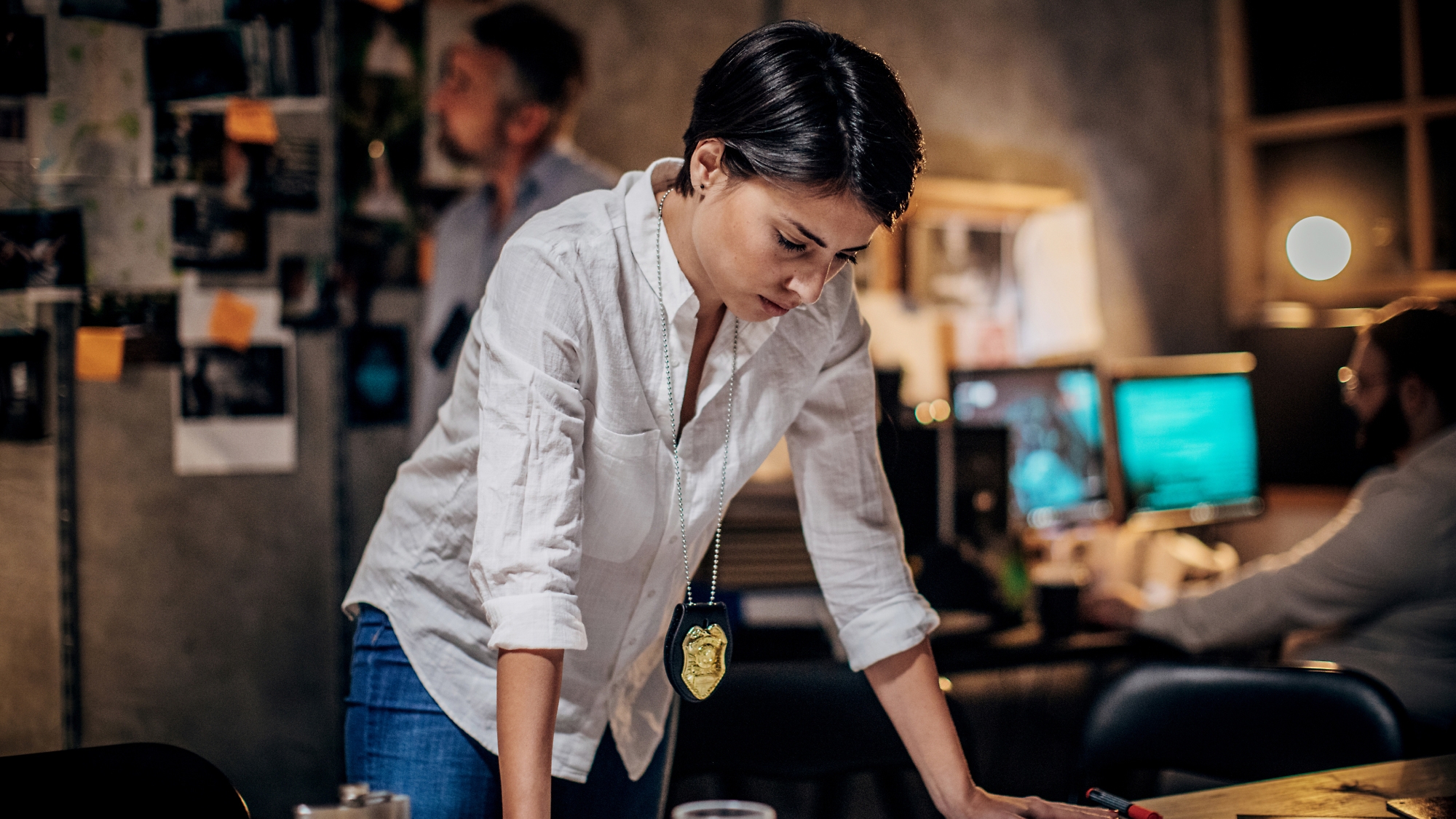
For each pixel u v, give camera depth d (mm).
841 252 1029
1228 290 3777
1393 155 3562
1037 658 2369
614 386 1124
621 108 2822
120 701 2422
